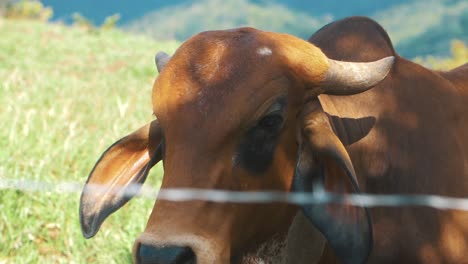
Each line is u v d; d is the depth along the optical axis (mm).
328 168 5012
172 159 4621
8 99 11867
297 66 4871
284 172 4922
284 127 4863
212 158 4590
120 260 7594
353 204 4902
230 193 4652
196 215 4523
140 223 8016
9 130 9859
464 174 5527
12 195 8062
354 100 5539
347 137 5461
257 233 4934
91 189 5219
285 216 5062
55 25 26281
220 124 4594
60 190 7848
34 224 7949
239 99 4641
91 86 14844
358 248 4922
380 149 5484
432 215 5359
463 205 5438
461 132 5691
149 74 17234
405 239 5340
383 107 5551
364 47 5859
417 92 5676
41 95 12750
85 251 7750
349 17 6055
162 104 4727
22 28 23859
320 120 4996
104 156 5273
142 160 5367
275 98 4750
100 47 21266
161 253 4391
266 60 4781
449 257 5371
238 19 138625
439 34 82875
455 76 6188
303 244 5348
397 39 85750
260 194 4797
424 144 5500
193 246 4441
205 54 4781
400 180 5434
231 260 4820
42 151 9211
